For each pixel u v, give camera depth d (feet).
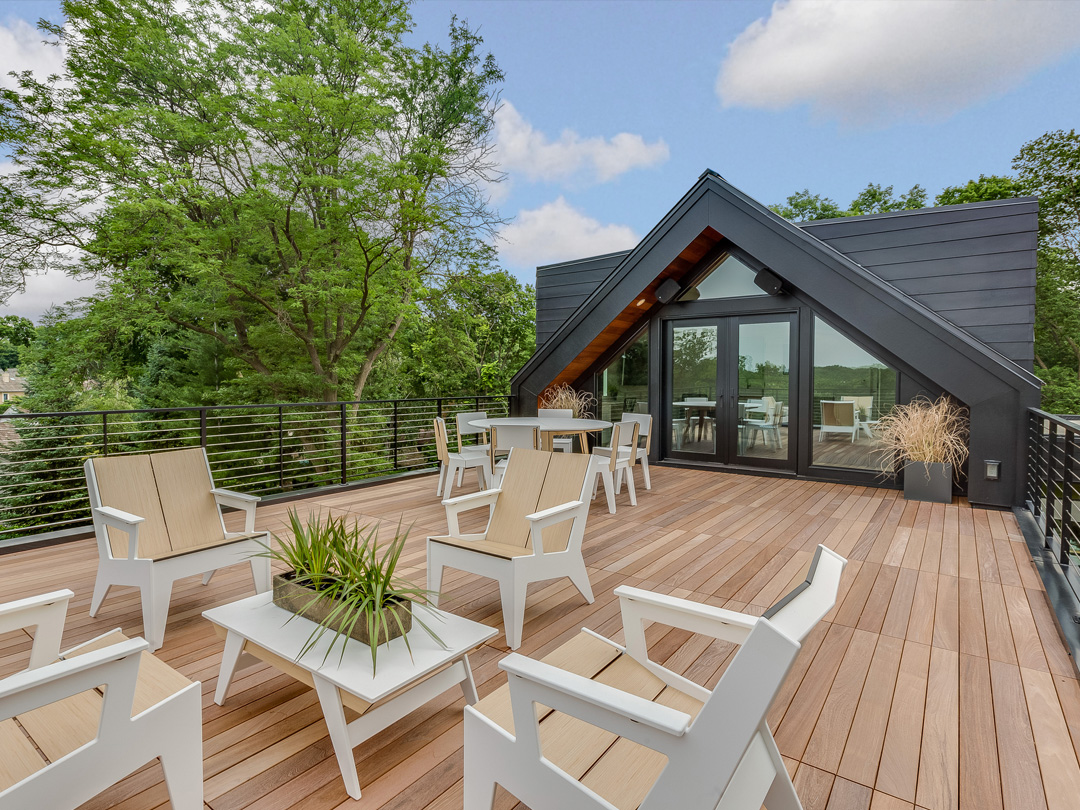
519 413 27.12
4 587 10.28
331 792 5.17
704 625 4.70
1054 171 52.65
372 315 41.14
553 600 9.68
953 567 11.38
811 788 5.19
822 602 3.32
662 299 23.54
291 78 30.45
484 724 4.16
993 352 16.40
